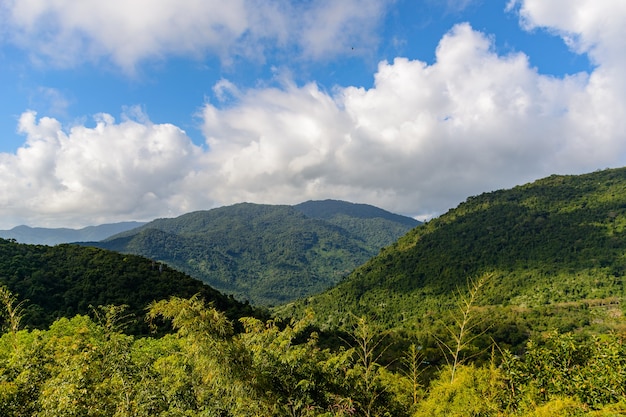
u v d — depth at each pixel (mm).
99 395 9078
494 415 11023
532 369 11703
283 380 9000
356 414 9555
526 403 10766
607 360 10406
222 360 8039
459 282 128375
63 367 10227
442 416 12469
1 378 10562
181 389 11406
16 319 15984
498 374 12008
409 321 105812
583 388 10281
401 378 16312
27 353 11391
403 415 11539
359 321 11734
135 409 9484
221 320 8391
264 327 10781
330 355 10453
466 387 12508
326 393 9109
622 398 9398
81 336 11602
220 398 9883
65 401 8242
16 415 9406
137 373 11383
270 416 8289
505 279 123500
